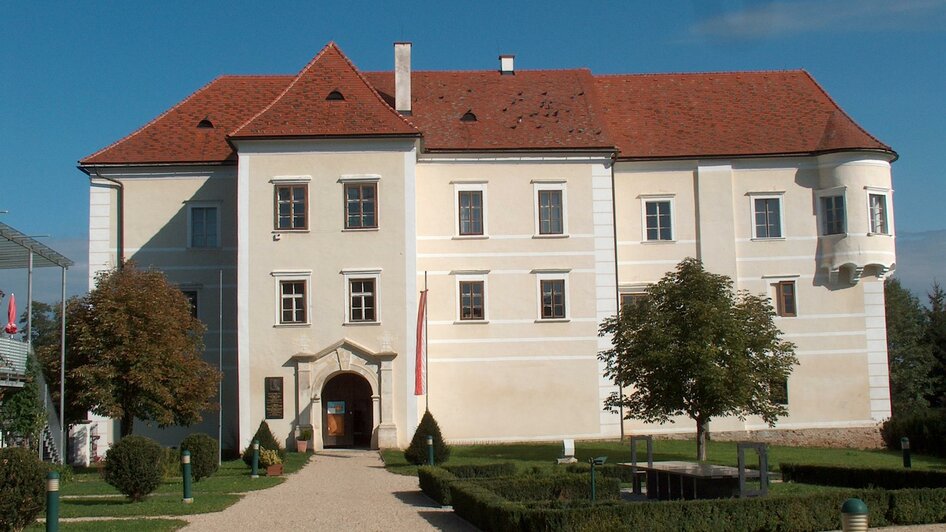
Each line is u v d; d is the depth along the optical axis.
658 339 36.34
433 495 27.48
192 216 49.28
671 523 20.73
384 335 44.69
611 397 39.34
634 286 50.06
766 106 53.88
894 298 79.56
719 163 50.84
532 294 48.72
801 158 50.94
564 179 49.22
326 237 45.16
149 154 49.53
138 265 48.97
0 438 36.16
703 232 50.53
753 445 24.39
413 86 53.00
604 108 53.84
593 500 25.28
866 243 49.75
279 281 44.94
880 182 50.38
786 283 50.56
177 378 40.12
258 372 44.41
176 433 48.03
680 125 52.66
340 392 45.66
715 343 36.38
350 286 45.00
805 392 50.06
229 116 52.00
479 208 49.09
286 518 23.86
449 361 48.19
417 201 48.88
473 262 48.72
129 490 26.62
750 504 21.36
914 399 75.75
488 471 30.98
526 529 20.06
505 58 54.53
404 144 45.56
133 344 39.19
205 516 24.12
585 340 48.56
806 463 32.53
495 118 50.88
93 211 49.16
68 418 40.50
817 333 50.34
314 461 40.03
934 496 22.61
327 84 47.38
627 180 50.88
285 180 45.22
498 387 48.22
